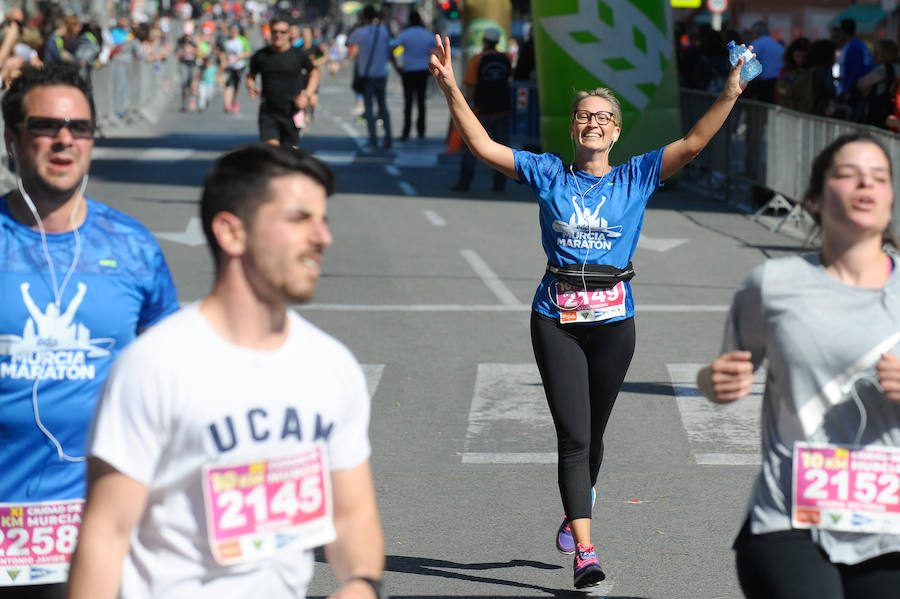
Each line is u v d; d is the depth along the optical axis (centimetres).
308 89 3531
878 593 734
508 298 2641
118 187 4312
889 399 727
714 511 1413
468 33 6819
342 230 3550
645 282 2839
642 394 1911
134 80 7294
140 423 596
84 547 595
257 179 600
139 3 12462
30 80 801
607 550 1294
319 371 624
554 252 1239
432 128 7375
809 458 745
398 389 1942
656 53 4419
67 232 814
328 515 632
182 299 2584
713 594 1182
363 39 5897
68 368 804
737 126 4197
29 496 804
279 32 3444
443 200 4247
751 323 770
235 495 609
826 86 3747
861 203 741
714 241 3438
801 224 3588
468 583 1211
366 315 2461
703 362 2106
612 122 1227
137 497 600
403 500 1451
